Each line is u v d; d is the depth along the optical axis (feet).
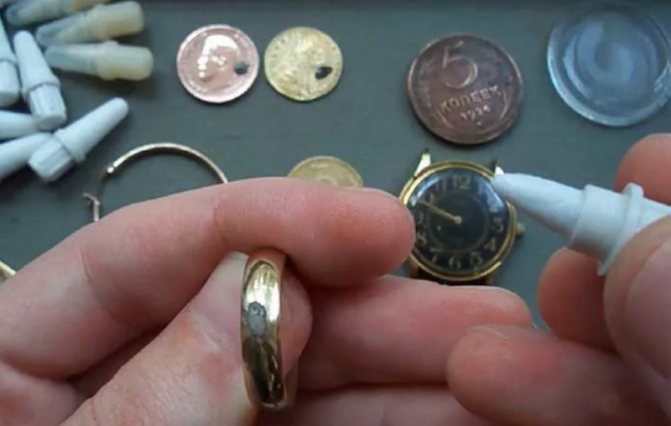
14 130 0.82
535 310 0.80
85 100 0.84
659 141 0.49
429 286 0.54
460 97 0.84
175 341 0.46
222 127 0.84
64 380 0.56
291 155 0.83
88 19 0.83
